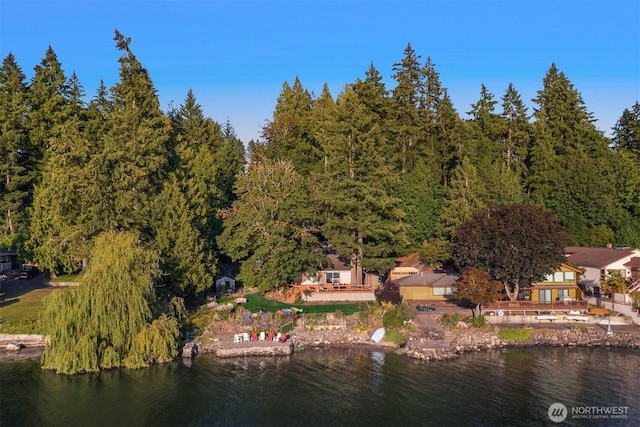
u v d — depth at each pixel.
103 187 60.16
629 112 110.25
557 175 89.06
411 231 82.38
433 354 51.41
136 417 37.69
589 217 86.50
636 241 83.94
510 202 78.94
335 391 42.88
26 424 36.44
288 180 72.44
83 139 76.62
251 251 74.75
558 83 102.00
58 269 81.06
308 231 71.25
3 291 73.62
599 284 68.25
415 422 37.22
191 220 66.19
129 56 78.44
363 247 69.81
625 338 56.09
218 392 42.44
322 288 70.19
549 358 51.69
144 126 72.50
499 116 99.75
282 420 37.50
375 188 69.44
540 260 58.72
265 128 103.69
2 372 46.59
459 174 78.81
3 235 80.12
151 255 52.00
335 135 73.31
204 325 58.03
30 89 92.94
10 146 84.31
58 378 45.12
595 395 41.84
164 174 71.25
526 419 37.62
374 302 65.25
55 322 46.31
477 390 43.03
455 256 67.31
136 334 47.97
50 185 74.81
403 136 91.62
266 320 59.19
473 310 62.28
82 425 36.38
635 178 89.19
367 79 100.38
